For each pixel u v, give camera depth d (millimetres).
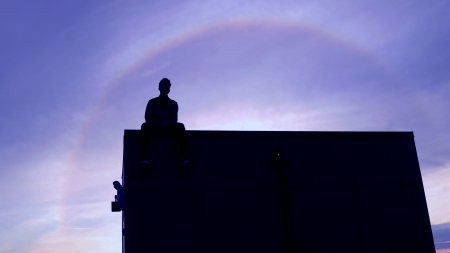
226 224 10578
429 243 11672
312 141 11844
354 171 11836
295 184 11344
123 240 11430
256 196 10984
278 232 10820
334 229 11188
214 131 11320
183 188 10617
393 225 11578
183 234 10258
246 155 11281
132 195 10281
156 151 10781
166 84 11258
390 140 12422
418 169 12336
